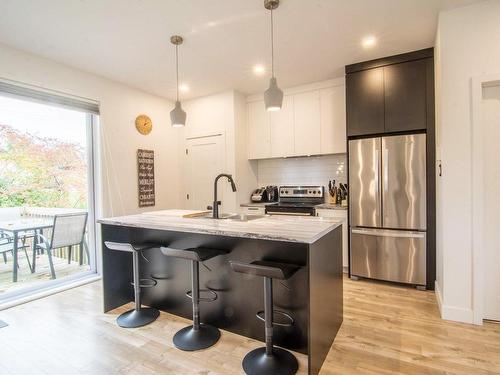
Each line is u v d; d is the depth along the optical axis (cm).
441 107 230
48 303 275
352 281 326
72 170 348
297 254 187
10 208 328
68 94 312
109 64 312
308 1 208
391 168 304
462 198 225
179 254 195
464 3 216
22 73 275
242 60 308
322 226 195
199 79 361
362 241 321
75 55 289
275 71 340
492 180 226
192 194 441
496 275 227
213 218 249
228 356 189
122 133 369
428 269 293
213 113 420
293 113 396
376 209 313
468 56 220
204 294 229
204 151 429
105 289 256
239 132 413
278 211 380
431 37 266
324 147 376
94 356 191
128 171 375
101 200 344
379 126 311
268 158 430
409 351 191
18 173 316
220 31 249
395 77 302
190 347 196
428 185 289
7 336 216
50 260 334
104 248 257
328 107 372
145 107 400
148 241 259
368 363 179
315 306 168
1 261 376
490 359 181
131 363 183
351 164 326
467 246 225
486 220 228
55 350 198
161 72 336
